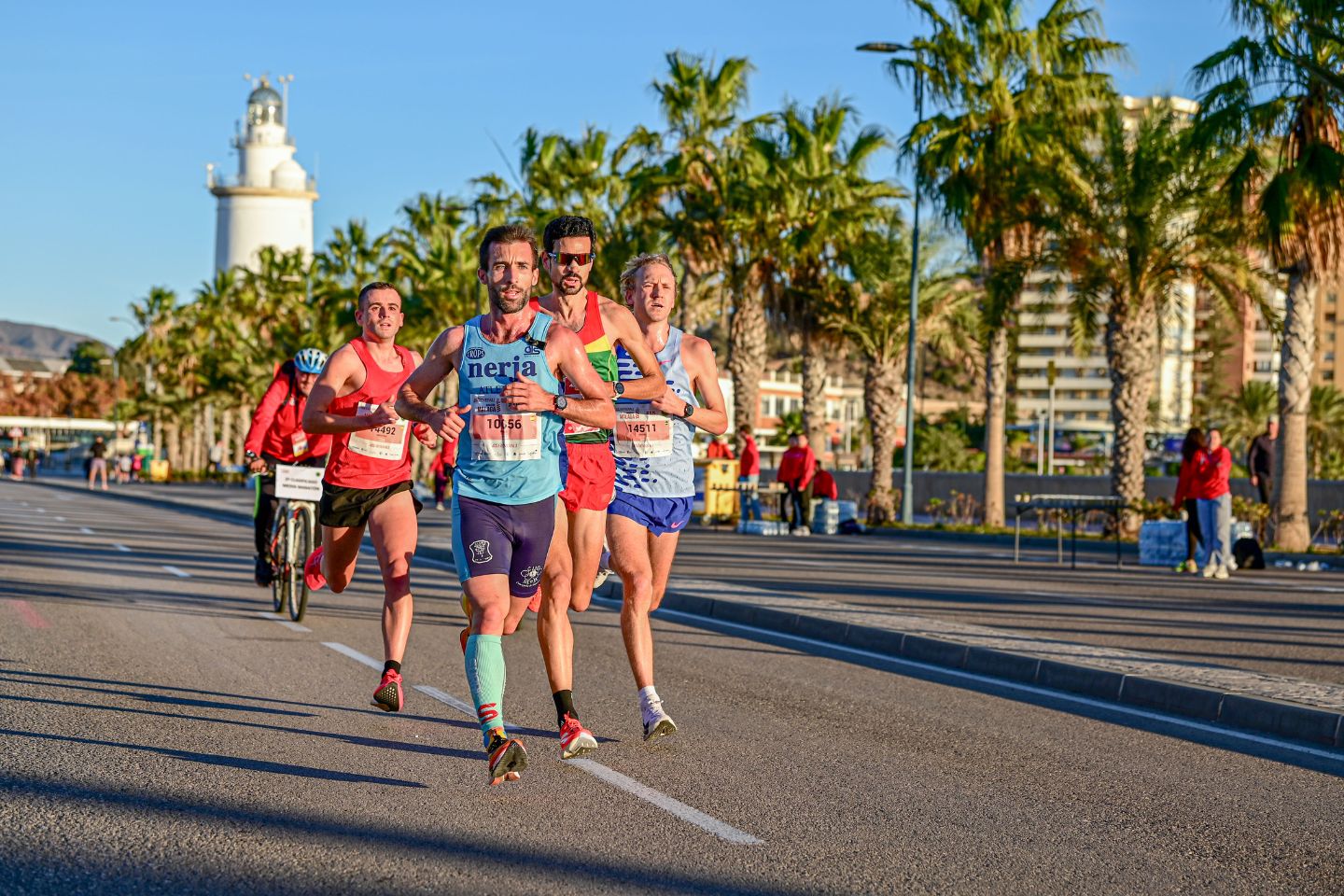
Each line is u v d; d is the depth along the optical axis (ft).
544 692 31.89
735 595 50.31
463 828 19.86
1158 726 29.81
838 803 21.95
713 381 27.76
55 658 35.06
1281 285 107.34
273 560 45.09
